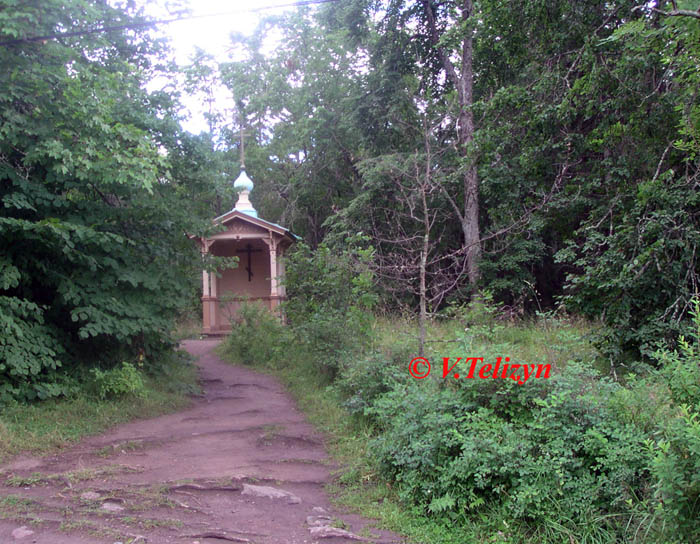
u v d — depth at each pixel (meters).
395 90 19.19
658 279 8.58
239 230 21.08
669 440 4.22
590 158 11.62
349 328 11.09
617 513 4.58
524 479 4.89
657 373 5.25
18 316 9.09
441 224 18.95
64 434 8.09
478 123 12.72
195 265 11.74
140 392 10.20
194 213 11.81
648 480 4.68
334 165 26.09
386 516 5.28
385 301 12.09
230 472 6.54
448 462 5.37
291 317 12.95
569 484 4.77
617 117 10.01
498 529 4.81
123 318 9.92
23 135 8.71
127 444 7.69
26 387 8.91
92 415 9.05
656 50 9.05
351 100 20.62
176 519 5.14
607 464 4.72
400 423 6.21
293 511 5.48
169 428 8.96
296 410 10.20
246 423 9.26
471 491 5.07
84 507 5.32
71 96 8.83
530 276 17.72
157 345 11.84
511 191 12.05
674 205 8.57
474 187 17.20
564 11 11.30
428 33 19.28
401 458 5.71
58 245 9.09
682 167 9.42
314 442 7.94
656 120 9.51
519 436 5.24
